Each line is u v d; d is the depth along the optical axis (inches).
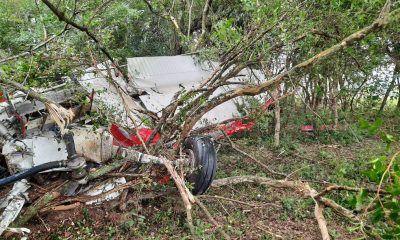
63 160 150.0
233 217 165.6
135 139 181.8
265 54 162.7
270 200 184.5
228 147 258.5
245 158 241.9
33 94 128.0
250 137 285.9
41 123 156.3
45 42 138.8
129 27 323.9
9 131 154.8
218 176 209.5
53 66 155.0
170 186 177.5
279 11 159.0
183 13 352.2
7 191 157.5
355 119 326.3
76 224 158.9
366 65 215.2
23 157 150.9
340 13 159.8
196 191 168.9
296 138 292.2
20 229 136.0
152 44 370.3
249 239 150.5
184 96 165.9
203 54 238.7
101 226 158.1
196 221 160.2
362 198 92.4
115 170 168.1
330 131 297.0
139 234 152.3
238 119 224.1
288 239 150.4
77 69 164.2
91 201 163.3
